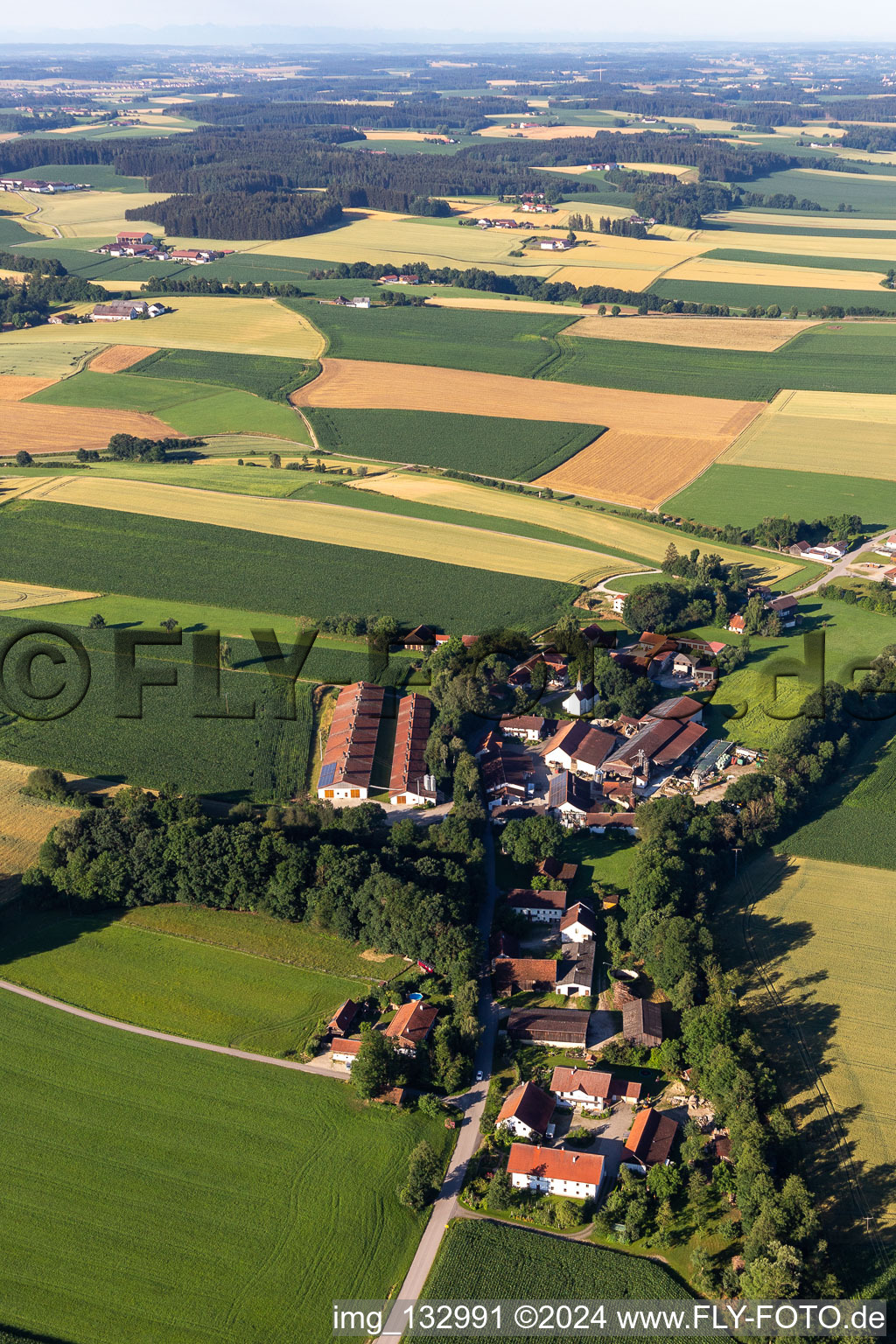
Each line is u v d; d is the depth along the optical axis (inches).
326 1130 4210.1
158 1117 4259.4
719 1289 3570.4
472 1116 4306.1
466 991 4773.6
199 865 5403.5
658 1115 4222.4
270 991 4918.8
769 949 5103.3
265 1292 3607.3
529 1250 3737.7
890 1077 4362.7
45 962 5083.7
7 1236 3796.8
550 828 5856.3
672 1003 4854.8
